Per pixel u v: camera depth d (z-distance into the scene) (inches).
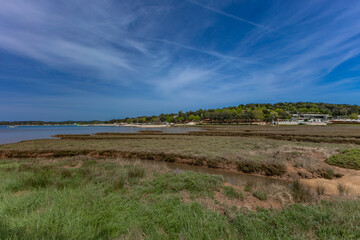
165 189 264.8
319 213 171.5
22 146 861.8
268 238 132.0
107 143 971.9
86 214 161.8
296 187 263.3
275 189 257.6
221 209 198.8
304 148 621.3
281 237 136.0
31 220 141.9
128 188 258.4
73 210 168.7
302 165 420.8
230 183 332.2
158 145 848.3
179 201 209.9
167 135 1509.6
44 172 328.2
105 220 153.6
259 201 228.2
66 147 812.6
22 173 322.3
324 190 276.4
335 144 777.6
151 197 227.3
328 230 144.9
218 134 1472.7
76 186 258.1
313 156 510.6
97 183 274.2
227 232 139.3
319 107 6264.8
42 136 1733.5
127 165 436.5
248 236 134.6
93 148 767.7
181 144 869.2
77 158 539.5
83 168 378.3
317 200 219.9
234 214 174.4
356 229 141.5
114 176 311.0
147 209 178.4
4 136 1766.7
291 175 393.1
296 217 169.5
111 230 141.0
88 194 214.2
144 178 310.2
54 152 719.1
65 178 296.2
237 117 4271.7
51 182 270.1
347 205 193.0
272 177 403.2
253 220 162.9
